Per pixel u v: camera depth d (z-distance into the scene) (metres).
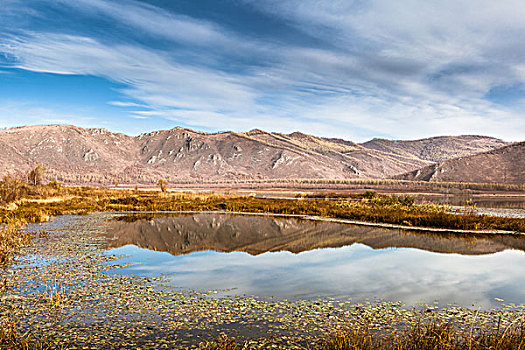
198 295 10.05
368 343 6.84
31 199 40.94
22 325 7.81
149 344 7.00
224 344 6.85
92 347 6.85
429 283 11.42
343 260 14.88
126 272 12.55
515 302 9.59
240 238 20.53
